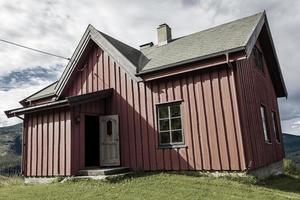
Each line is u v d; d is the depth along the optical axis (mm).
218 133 10898
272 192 9164
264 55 16953
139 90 13094
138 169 12547
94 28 14758
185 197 7984
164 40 15922
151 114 12602
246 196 8219
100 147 13445
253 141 11445
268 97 16203
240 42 11117
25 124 13625
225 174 10562
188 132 11578
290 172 16906
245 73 12445
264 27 14906
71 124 11922
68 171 11586
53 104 12047
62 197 8438
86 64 15109
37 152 12852
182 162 11531
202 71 11578
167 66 11906
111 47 14102
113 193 8641
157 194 8336
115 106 13680
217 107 11055
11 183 12672
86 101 12531
